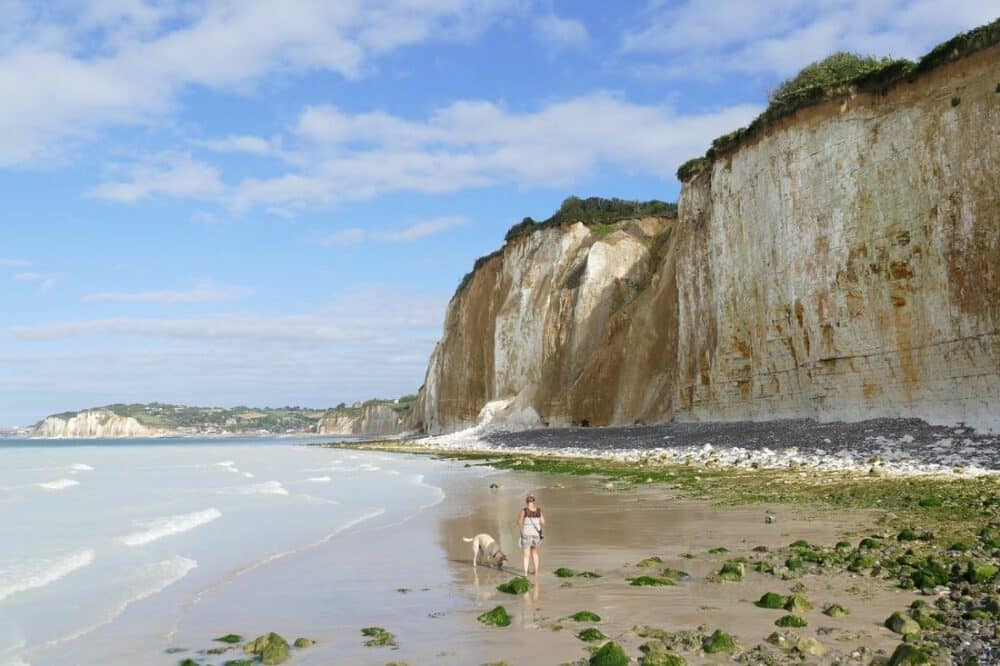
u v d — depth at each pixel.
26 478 35.72
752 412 35.78
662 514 16.86
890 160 28.72
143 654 8.22
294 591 11.00
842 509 15.77
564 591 10.20
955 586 9.27
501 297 72.75
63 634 9.02
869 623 8.02
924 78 27.94
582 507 18.78
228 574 12.31
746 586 9.96
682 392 41.97
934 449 22.06
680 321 43.25
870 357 28.56
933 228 26.38
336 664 7.59
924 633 7.52
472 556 13.41
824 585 9.73
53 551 14.59
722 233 38.81
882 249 28.45
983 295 24.16
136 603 10.45
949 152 26.23
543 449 43.62
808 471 22.47
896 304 27.58
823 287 31.05
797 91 33.97
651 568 11.38
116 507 22.16
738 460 26.94
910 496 16.30
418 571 12.21
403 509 20.55
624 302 56.09
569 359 57.53
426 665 7.42
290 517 19.25
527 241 71.31
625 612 8.93
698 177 44.34
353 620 9.30
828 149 31.67
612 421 49.88
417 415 109.81
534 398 59.78
